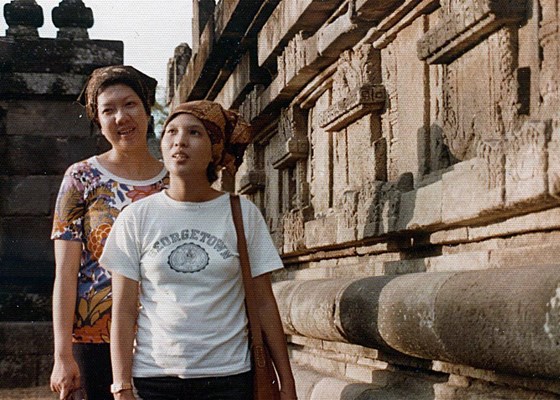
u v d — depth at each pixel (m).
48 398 8.04
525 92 3.46
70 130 9.09
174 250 3.04
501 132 3.61
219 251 3.05
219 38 8.19
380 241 4.86
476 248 3.84
